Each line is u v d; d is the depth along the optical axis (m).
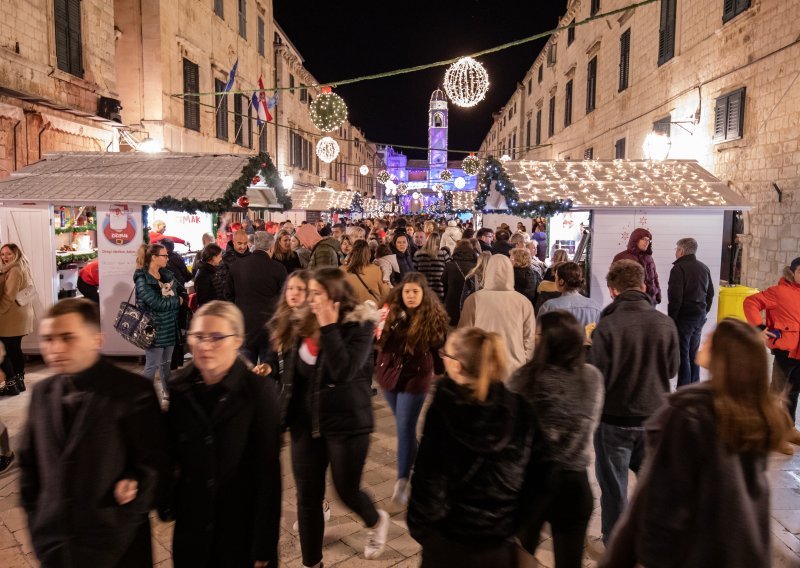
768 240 10.79
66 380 2.48
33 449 2.53
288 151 33.16
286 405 3.54
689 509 1.99
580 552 2.98
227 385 2.71
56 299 8.92
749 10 11.40
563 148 28.70
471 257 7.80
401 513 4.46
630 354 3.62
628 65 19.09
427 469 2.45
